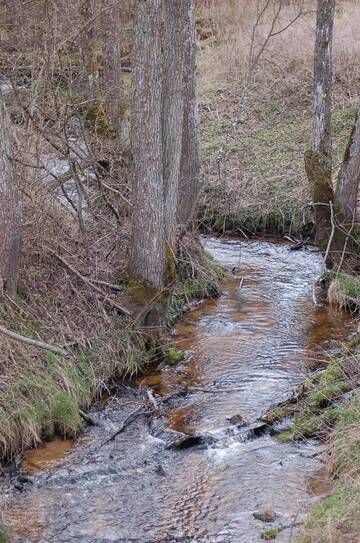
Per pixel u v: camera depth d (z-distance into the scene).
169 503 6.99
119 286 10.41
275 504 6.85
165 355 10.18
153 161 9.91
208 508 6.87
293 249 15.51
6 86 12.27
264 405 8.83
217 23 25.16
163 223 10.38
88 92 12.30
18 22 11.26
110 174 11.66
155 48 9.48
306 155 13.72
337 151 18.09
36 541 6.42
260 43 22.78
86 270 10.45
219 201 17.00
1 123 8.80
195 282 12.62
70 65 11.50
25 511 6.90
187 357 10.28
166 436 8.22
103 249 10.93
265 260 14.86
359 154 12.88
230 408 8.80
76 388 8.80
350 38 22.23
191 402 9.02
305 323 11.53
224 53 23.41
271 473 7.41
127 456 7.86
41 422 8.13
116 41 14.18
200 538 6.38
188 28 12.18
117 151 12.36
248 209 16.72
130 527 6.62
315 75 13.94
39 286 9.89
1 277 9.05
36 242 10.16
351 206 13.20
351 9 24.69
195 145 12.70
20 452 7.88
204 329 11.30
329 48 13.75
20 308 9.18
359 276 12.80
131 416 8.72
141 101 9.66
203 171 18.11
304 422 8.26
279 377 9.60
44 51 10.84
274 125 20.12
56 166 13.15
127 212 11.45
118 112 13.98
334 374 9.08
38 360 8.75
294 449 7.86
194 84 12.49
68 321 9.66
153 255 10.28
